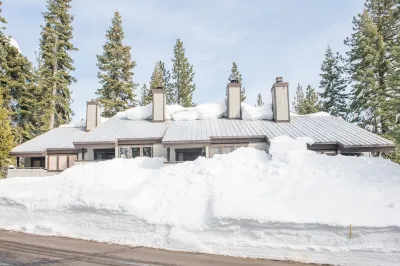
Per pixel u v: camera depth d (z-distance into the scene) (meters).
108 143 19.48
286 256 8.42
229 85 23.03
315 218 8.57
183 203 10.56
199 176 11.66
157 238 9.80
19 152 21.41
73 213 11.48
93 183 12.80
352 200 9.11
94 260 7.80
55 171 21.53
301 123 21.00
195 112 23.39
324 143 16.77
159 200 10.98
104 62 38.31
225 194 10.37
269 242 8.72
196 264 7.68
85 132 24.81
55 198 12.41
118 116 25.50
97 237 10.58
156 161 17.88
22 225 12.11
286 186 10.42
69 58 34.78
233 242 9.00
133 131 20.98
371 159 12.26
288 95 21.61
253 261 8.22
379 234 7.91
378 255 7.72
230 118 22.59
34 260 7.69
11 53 31.28
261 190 10.47
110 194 11.72
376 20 33.19
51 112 32.78
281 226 8.74
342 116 39.69
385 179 10.30
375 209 8.55
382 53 30.53
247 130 19.44
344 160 12.16
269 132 18.80
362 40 32.09
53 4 34.12
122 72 38.59
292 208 9.17
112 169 15.02
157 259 8.06
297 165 11.80
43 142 23.11
